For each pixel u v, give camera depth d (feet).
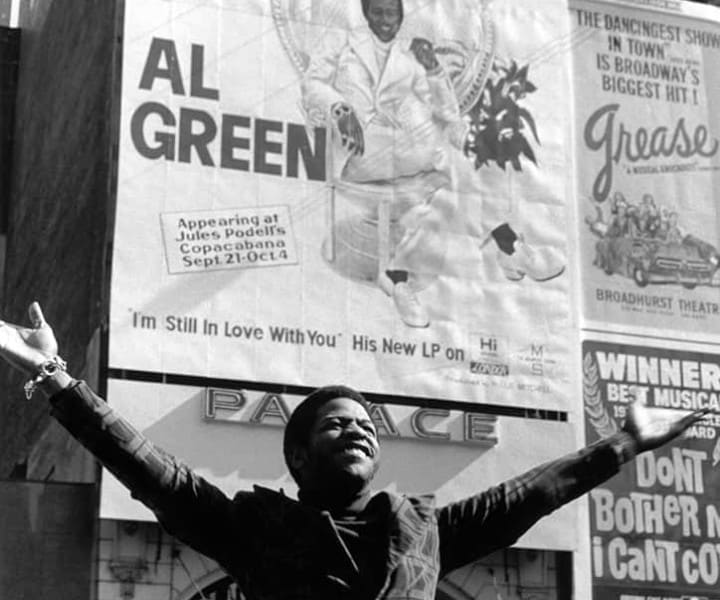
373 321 96.78
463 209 100.42
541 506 20.49
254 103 98.22
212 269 94.53
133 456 19.69
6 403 125.39
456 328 98.27
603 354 102.47
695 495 101.19
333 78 100.12
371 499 20.42
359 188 98.68
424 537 19.85
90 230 98.84
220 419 91.86
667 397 103.24
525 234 101.40
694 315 105.50
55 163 114.01
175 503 19.92
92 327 94.68
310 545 19.70
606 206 105.81
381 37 101.91
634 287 104.73
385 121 100.42
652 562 99.04
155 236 94.07
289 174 97.66
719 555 100.58
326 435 20.10
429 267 98.68
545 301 100.63
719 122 110.11
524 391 98.68
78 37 110.11
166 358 92.22
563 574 96.78
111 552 89.30
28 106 130.11
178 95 96.99
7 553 88.53
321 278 96.37
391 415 95.50
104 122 97.96
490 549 20.62
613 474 20.84
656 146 108.17
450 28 103.60
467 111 102.37
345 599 19.52
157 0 98.37
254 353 93.91
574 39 108.37
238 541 20.18
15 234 130.00
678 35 111.04
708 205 108.17
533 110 104.01
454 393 97.14
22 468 115.75
